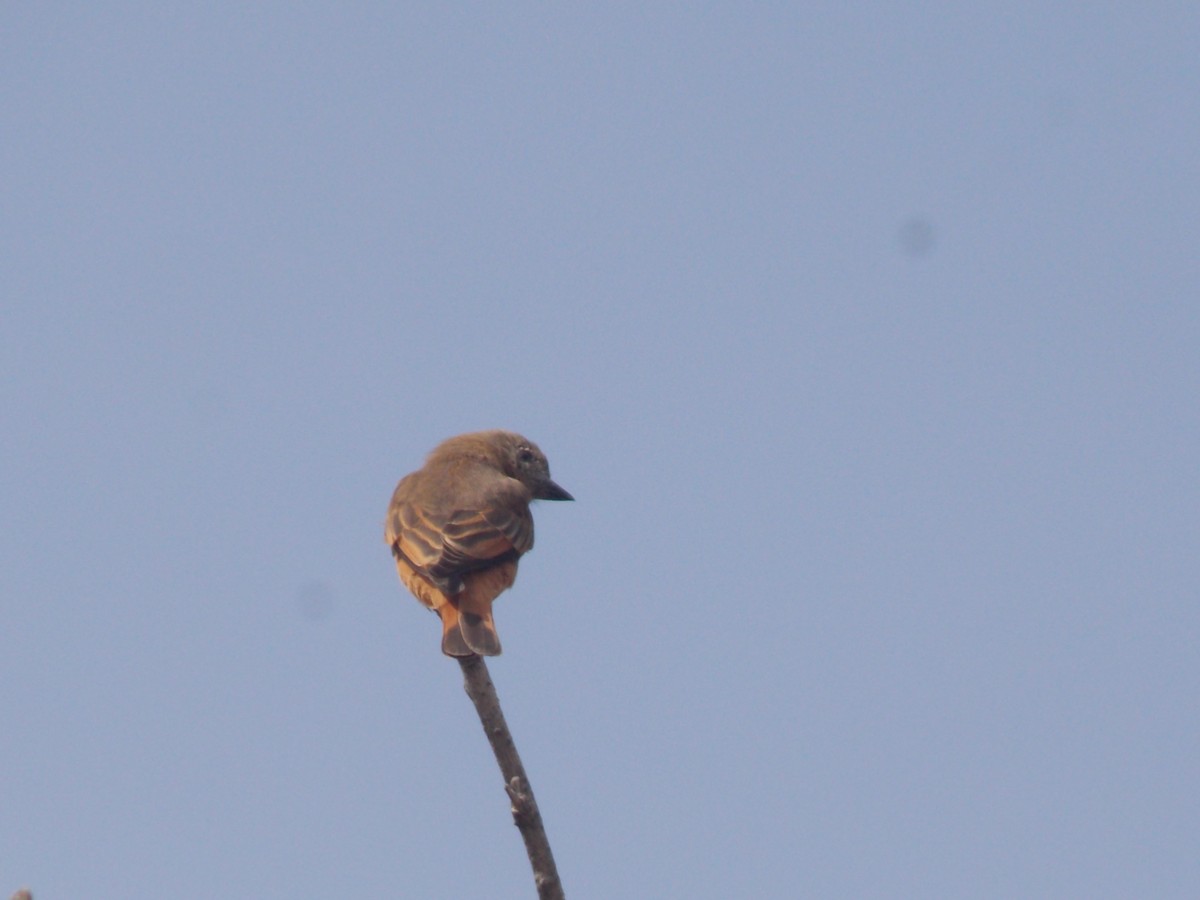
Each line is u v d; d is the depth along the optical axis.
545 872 8.33
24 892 6.36
